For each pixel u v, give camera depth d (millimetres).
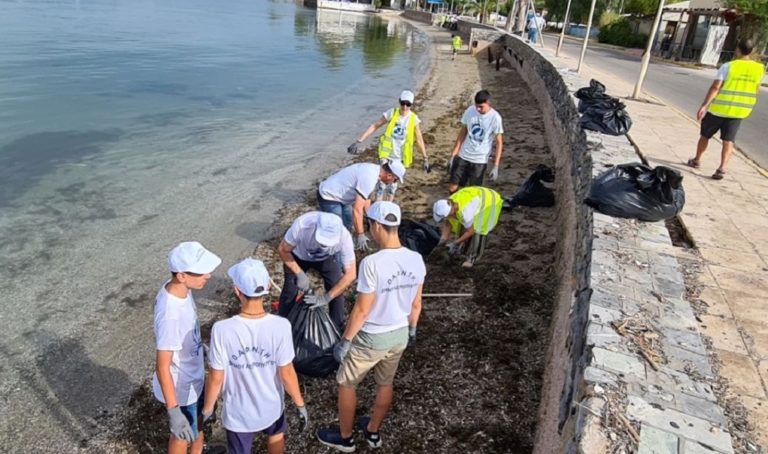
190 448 3871
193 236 7852
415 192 9297
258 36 38156
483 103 7246
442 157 11438
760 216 5594
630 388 2838
